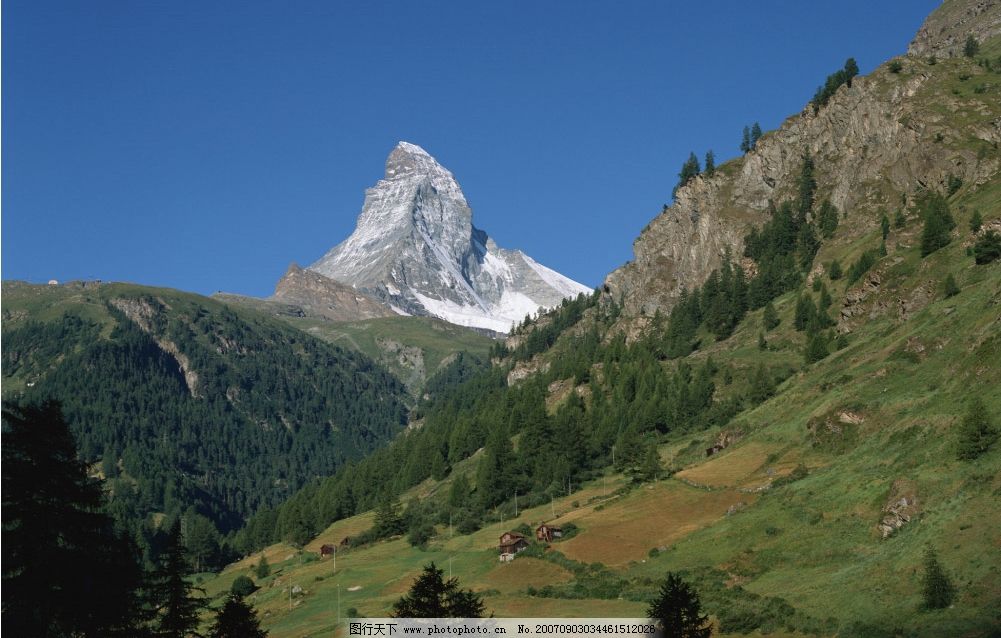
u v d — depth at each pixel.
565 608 112.75
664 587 80.56
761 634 91.94
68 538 56.44
